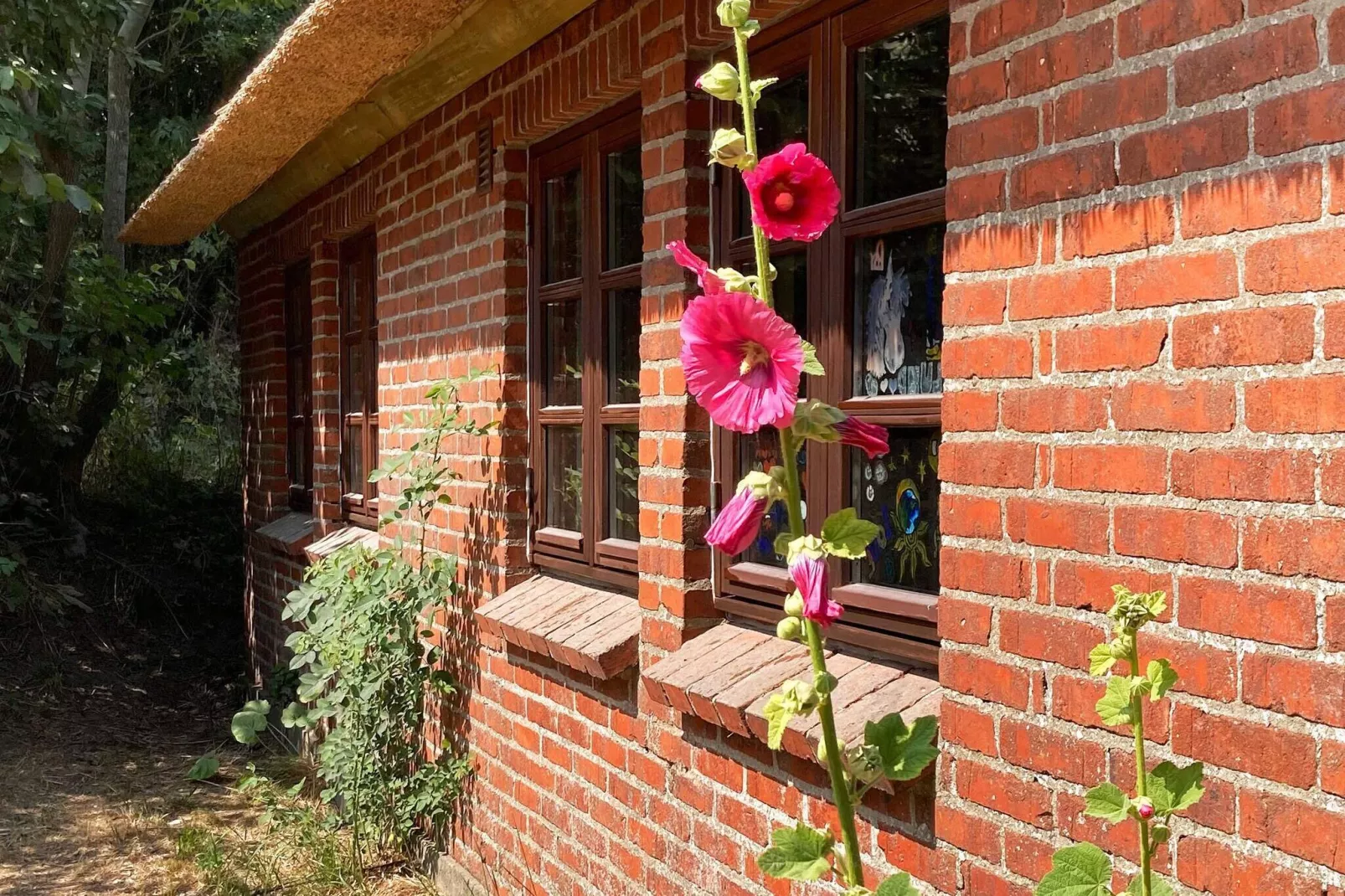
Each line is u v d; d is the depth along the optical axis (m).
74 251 11.43
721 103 3.86
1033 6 2.51
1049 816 2.50
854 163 3.33
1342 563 1.98
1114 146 2.34
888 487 3.26
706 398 1.65
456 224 5.82
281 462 9.80
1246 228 2.11
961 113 2.69
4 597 10.12
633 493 4.64
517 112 5.08
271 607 9.56
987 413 2.63
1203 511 2.19
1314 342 2.01
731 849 3.72
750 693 3.39
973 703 2.68
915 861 2.97
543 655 4.99
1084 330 2.41
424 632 6.05
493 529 5.50
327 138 7.30
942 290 3.01
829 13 3.38
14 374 10.71
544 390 5.27
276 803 7.29
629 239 4.56
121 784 7.92
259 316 10.17
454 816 5.98
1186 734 2.22
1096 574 2.39
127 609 11.23
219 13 13.19
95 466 13.60
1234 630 2.14
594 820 4.60
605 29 4.34
